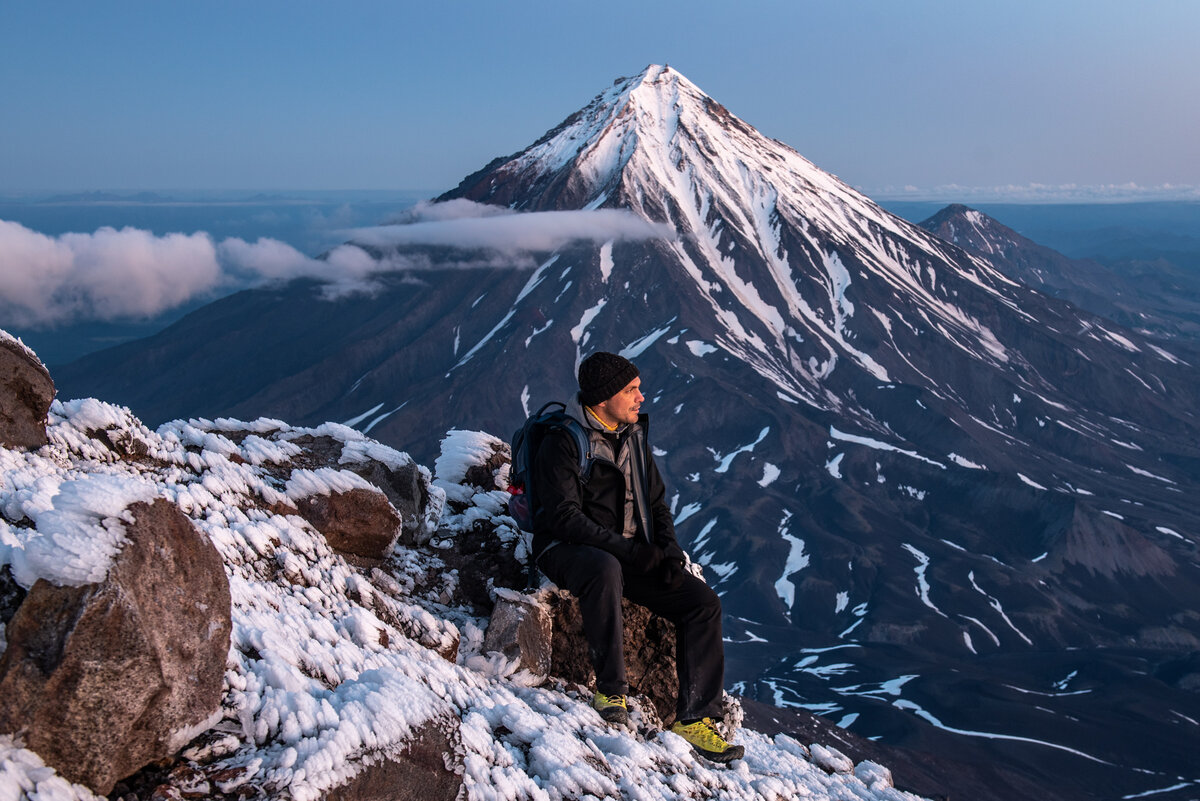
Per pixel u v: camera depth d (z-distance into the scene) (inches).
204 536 90.7
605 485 176.2
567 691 182.7
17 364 125.3
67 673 72.1
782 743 260.1
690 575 193.2
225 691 92.1
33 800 68.2
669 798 145.2
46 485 92.4
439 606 180.1
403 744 99.3
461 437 249.0
